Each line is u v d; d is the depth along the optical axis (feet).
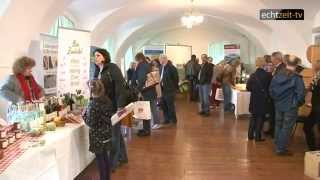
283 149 19.15
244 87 31.91
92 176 15.74
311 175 15.84
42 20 20.68
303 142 22.03
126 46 46.57
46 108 14.02
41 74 19.34
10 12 17.20
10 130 11.05
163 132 25.22
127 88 17.37
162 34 58.65
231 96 34.12
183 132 25.18
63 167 12.25
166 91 27.91
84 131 14.66
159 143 21.95
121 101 15.30
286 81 18.21
